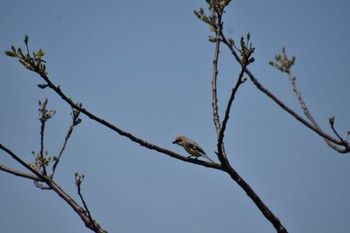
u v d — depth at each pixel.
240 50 9.23
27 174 10.38
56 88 9.73
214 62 11.98
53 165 10.67
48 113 10.87
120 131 10.65
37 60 9.45
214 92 11.60
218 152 10.27
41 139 10.77
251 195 10.48
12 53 9.32
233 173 10.48
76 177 9.23
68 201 10.15
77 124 11.22
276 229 10.31
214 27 12.84
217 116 11.21
